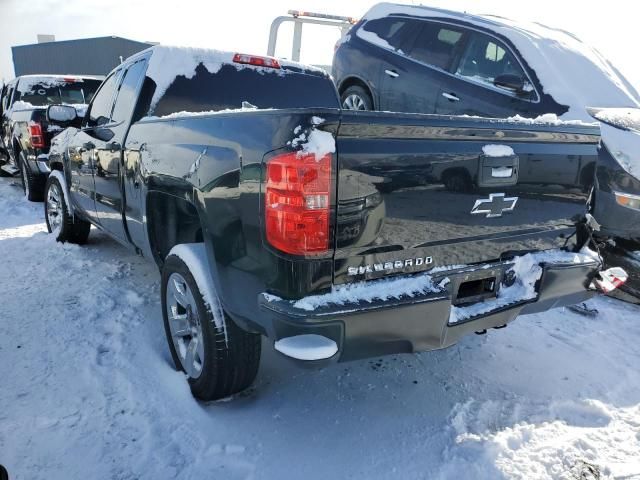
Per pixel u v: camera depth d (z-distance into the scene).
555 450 2.44
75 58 32.34
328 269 2.07
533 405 2.80
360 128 2.02
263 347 3.37
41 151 7.28
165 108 3.66
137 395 2.76
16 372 2.95
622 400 2.90
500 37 5.27
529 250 2.73
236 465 2.29
